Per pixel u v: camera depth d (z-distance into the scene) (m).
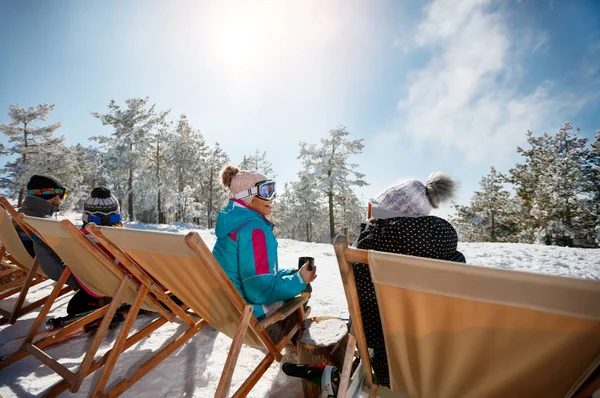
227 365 1.38
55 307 3.05
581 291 0.69
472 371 1.05
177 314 2.02
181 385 1.86
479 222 31.25
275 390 1.84
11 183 31.86
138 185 31.22
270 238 1.86
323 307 3.28
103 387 1.67
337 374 1.46
